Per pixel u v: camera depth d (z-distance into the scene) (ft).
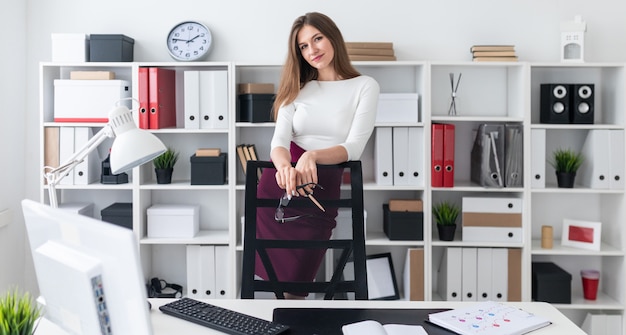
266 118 11.44
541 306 5.74
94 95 11.32
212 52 12.17
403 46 12.12
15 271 11.74
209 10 12.12
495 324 5.09
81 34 11.39
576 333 5.01
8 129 11.39
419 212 11.39
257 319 5.18
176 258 12.44
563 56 11.66
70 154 11.34
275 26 12.13
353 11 12.09
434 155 11.28
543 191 11.34
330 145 8.37
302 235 8.35
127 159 5.14
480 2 12.07
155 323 5.18
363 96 8.40
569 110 11.57
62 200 12.33
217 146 12.37
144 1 12.12
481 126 11.42
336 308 5.66
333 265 11.60
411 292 11.45
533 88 12.21
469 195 12.33
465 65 11.55
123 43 11.46
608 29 12.04
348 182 11.93
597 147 11.33
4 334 3.92
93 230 3.72
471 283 11.55
